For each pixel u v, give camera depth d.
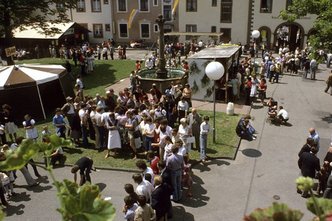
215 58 20.47
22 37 38.81
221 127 17.02
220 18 42.19
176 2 41.28
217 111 19.55
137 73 24.20
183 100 16.81
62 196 1.88
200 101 21.39
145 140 13.58
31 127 14.20
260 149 14.71
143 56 38.84
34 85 18.28
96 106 14.75
